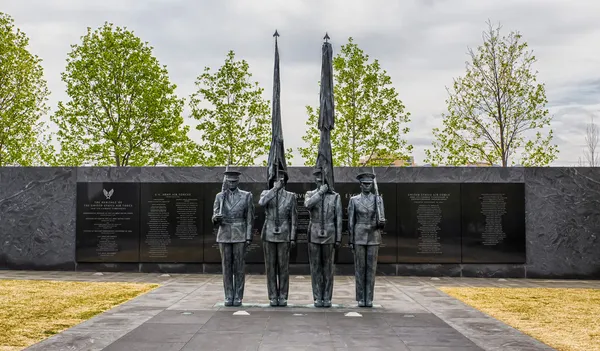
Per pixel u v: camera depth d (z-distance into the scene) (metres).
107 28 26.69
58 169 18.64
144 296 13.30
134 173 18.52
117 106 26.28
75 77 26.00
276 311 11.52
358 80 26.23
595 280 17.69
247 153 26.73
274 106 12.28
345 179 18.20
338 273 18.06
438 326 10.13
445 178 18.20
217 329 9.77
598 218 17.94
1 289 14.26
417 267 18.08
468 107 26.55
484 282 16.84
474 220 18.11
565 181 18.06
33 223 18.61
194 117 26.47
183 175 18.44
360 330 9.77
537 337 9.55
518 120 26.33
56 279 16.42
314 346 8.62
